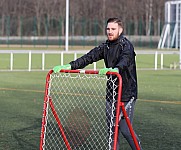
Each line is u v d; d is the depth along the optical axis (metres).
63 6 89.19
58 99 16.44
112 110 7.48
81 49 61.06
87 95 16.91
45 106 8.06
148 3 91.56
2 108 15.58
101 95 16.97
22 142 10.67
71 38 71.38
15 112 14.78
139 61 43.97
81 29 73.94
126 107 7.89
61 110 14.12
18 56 48.62
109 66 7.99
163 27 72.38
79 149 9.38
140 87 22.50
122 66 7.48
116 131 7.29
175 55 53.38
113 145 7.43
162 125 12.70
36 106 16.06
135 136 7.75
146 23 83.62
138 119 13.58
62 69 7.88
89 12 94.50
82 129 9.37
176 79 27.20
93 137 10.55
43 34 76.81
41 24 77.69
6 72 30.69
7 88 21.44
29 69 32.09
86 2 94.69
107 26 7.92
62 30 74.31
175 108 15.77
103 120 12.47
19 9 90.69
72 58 44.16
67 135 9.40
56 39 72.25
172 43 70.50
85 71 7.64
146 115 14.28
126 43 7.84
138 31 73.06
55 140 10.53
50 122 12.14
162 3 91.75
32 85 22.77
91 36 70.50
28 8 90.44
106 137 10.37
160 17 91.75
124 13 95.00
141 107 15.94
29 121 13.26
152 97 18.67
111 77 7.39
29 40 71.12
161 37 71.62
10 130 11.98
